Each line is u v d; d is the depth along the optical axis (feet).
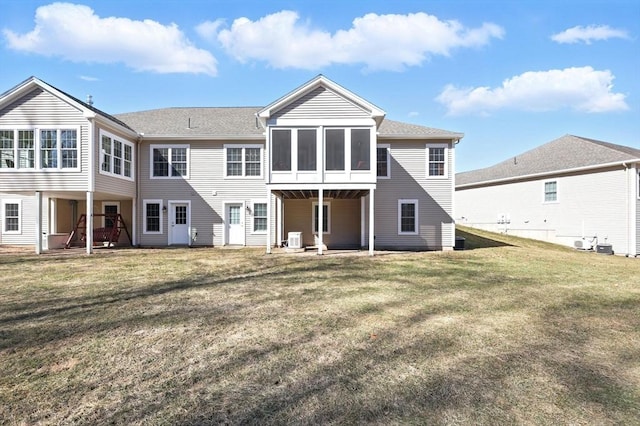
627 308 21.18
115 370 12.32
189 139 55.93
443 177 53.83
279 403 10.26
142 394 10.73
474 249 53.16
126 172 52.65
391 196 54.03
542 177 71.97
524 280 29.78
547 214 70.79
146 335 15.69
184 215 56.54
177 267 34.42
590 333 16.71
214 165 56.54
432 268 35.12
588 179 63.93
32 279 28.09
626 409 10.16
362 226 53.83
